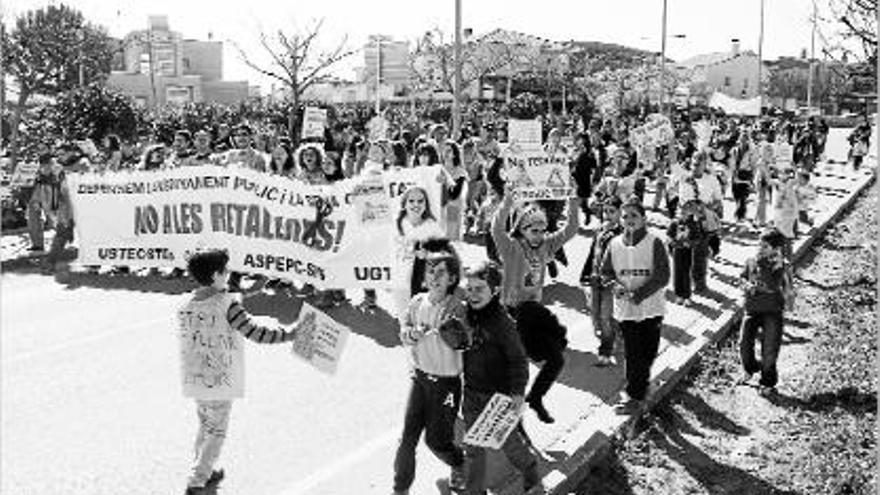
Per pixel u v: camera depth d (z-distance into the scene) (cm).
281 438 792
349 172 1762
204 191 1338
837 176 3472
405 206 970
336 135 2184
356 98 6525
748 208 2441
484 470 636
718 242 1650
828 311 1359
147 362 998
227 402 667
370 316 1205
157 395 898
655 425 851
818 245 1975
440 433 632
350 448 773
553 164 1210
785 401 948
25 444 771
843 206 2533
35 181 1570
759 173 2081
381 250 1212
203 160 1505
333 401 884
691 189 1645
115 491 688
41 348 1041
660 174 2286
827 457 784
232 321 650
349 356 1029
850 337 1175
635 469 757
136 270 1470
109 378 944
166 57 6272
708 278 1498
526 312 761
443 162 1552
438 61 5906
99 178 1414
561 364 769
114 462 740
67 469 724
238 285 1330
